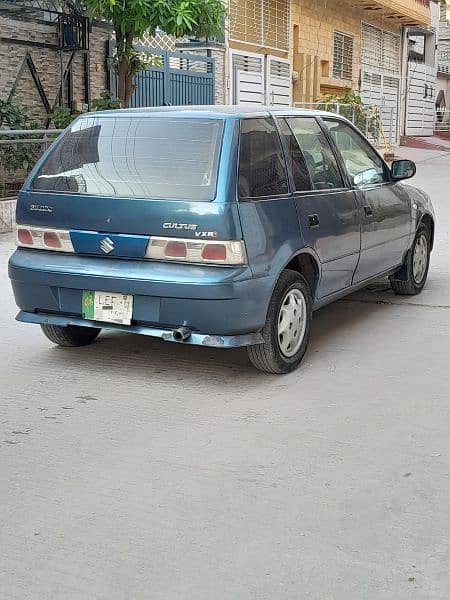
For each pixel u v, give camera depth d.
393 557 3.36
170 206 5.12
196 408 5.04
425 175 20.11
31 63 13.59
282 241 5.42
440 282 8.65
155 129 5.52
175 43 18.06
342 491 3.94
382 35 30.38
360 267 6.67
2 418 4.88
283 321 5.57
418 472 4.14
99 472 4.15
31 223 5.64
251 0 20.45
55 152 5.78
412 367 5.82
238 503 3.82
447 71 40.56
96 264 5.38
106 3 12.60
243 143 5.33
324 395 5.26
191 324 5.16
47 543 3.48
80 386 5.44
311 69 24.55
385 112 30.53
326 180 6.23
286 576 3.23
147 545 3.46
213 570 3.27
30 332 6.73
